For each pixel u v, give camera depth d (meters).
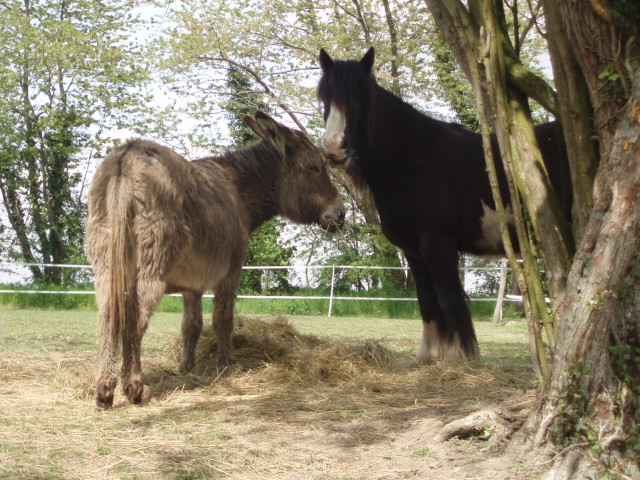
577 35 3.67
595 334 3.46
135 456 3.83
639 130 3.30
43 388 5.77
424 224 6.63
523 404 4.32
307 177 7.18
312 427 4.45
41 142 28.33
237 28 23.23
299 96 22.38
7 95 27.53
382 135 6.52
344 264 21.52
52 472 3.53
